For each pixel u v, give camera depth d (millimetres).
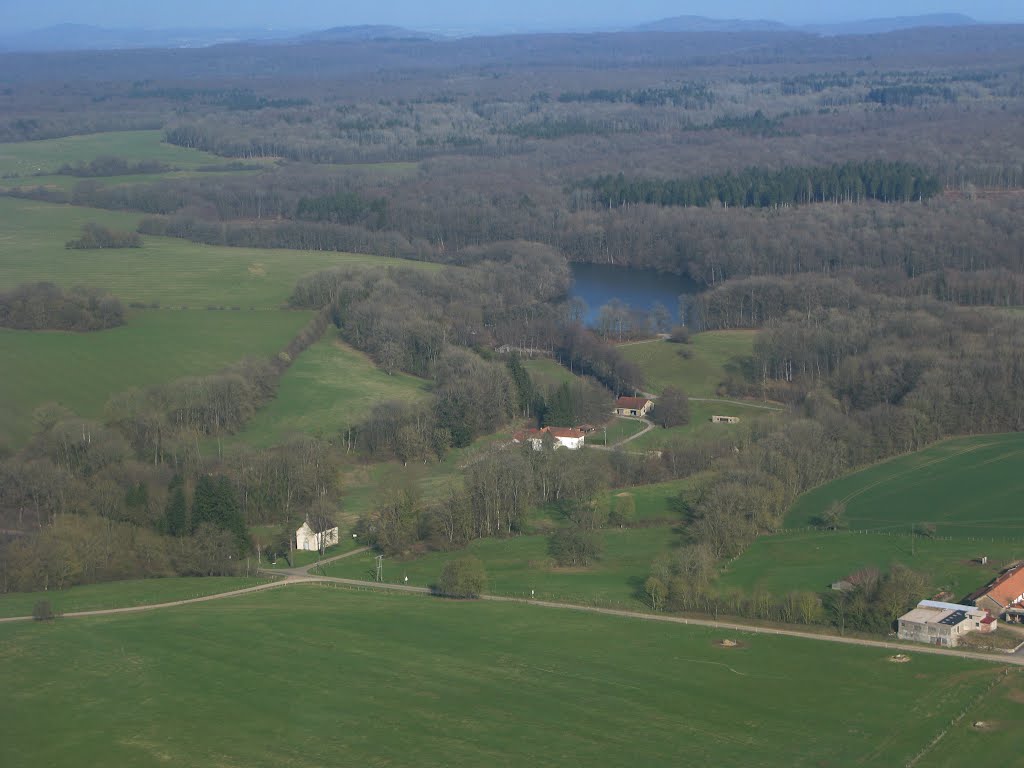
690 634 167625
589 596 186375
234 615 177500
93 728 140250
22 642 167125
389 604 184000
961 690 146125
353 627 171750
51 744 136750
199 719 142375
